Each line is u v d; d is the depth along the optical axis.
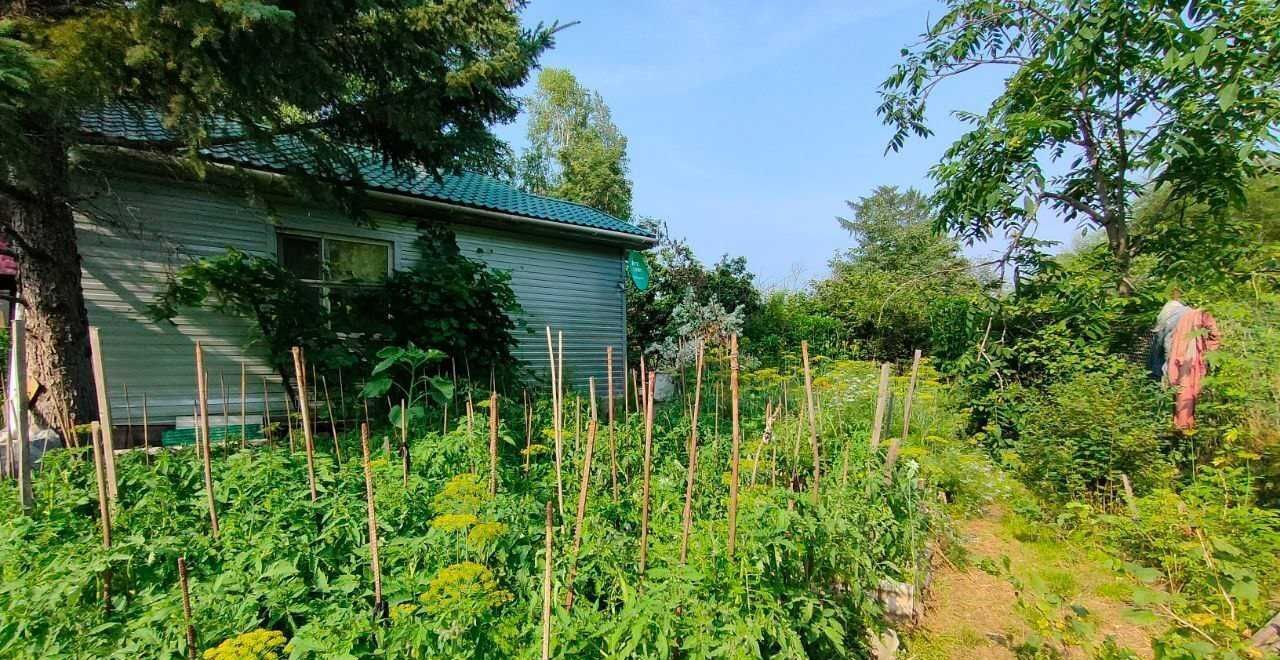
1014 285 6.46
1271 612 2.35
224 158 5.28
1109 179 6.33
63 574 1.83
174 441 4.88
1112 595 3.07
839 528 2.43
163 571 2.09
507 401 5.20
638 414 4.57
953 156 6.47
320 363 5.53
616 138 27.80
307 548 2.18
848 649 2.30
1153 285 5.84
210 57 3.28
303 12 3.53
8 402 3.82
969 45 6.57
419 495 2.71
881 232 29.94
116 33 3.04
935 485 4.02
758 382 6.62
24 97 2.82
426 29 4.50
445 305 6.27
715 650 1.71
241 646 1.45
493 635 1.70
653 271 13.30
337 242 6.87
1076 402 4.28
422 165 5.77
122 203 5.24
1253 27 4.72
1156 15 4.90
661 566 2.17
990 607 3.01
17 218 3.87
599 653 1.79
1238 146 5.11
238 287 5.27
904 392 5.23
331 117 4.77
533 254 8.74
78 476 2.93
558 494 2.71
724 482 2.61
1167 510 3.16
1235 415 4.24
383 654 1.69
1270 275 5.20
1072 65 5.38
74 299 4.11
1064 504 4.06
